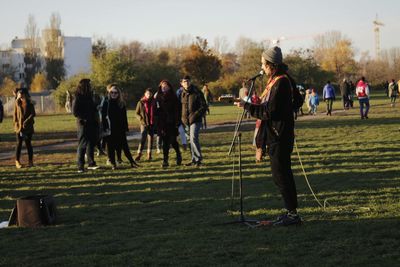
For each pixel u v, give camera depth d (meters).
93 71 59.62
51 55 89.12
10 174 13.15
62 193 10.48
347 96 39.28
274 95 7.02
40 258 6.13
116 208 8.91
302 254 5.93
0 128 31.39
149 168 13.41
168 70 63.75
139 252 6.18
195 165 13.52
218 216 8.02
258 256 5.89
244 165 13.30
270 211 8.21
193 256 5.97
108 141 13.42
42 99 58.88
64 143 21.19
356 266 5.48
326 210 8.06
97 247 6.48
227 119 33.12
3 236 7.22
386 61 94.44
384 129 22.08
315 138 19.41
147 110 14.74
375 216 7.52
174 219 7.93
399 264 5.49
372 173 11.35
